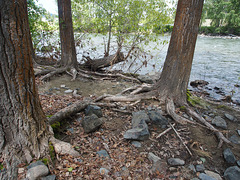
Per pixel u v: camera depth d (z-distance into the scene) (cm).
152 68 1012
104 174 246
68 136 327
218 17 4197
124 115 414
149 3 813
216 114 450
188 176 261
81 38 1041
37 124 247
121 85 659
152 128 363
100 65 847
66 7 684
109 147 307
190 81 845
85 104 417
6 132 219
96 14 923
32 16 905
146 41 868
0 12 179
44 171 217
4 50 191
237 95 676
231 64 1152
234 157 295
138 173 258
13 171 215
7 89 206
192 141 334
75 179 230
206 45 2095
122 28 900
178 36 419
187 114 419
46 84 618
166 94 459
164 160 287
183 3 395
